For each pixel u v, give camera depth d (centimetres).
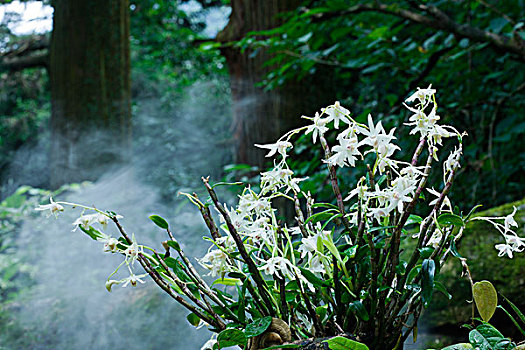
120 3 535
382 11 273
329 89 377
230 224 88
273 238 92
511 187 286
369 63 283
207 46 344
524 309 162
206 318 93
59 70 522
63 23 522
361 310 85
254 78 381
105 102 518
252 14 384
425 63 300
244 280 91
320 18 277
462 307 171
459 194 280
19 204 421
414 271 92
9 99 1065
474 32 258
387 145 80
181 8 1138
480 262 175
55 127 518
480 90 307
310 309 89
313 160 272
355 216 95
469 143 301
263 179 90
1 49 887
